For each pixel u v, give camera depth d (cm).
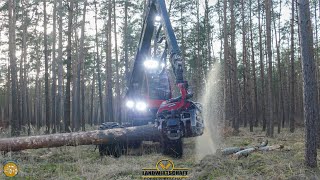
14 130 1758
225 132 1650
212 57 3122
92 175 691
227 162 715
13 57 1841
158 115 738
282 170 651
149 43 933
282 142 1227
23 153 973
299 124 2966
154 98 981
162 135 804
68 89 1630
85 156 966
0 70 4266
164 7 785
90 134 953
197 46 2872
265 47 2892
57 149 1064
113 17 3009
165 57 827
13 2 2173
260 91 3772
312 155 668
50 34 3147
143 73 996
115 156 975
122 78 4756
